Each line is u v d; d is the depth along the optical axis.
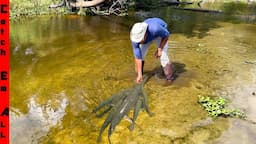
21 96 2.82
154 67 3.36
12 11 6.01
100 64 3.48
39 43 4.30
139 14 6.25
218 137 2.20
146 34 2.67
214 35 4.61
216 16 6.04
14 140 2.21
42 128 2.35
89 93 2.84
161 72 3.23
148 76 3.14
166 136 2.22
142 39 2.61
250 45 4.12
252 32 4.77
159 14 6.25
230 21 5.59
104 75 3.19
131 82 3.01
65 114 2.53
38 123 2.42
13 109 2.61
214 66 3.40
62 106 2.65
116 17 5.95
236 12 6.41
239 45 4.12
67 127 2.36
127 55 3.76
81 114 2.53
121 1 6.56
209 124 2.35
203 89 2.88
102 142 2.17
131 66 3.40
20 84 3.05
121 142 2.16
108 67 3.39
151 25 2.68
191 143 2.14
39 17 5.88
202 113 2.50
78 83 3.04
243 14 6.20
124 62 3.52
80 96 2.80
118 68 3.36
